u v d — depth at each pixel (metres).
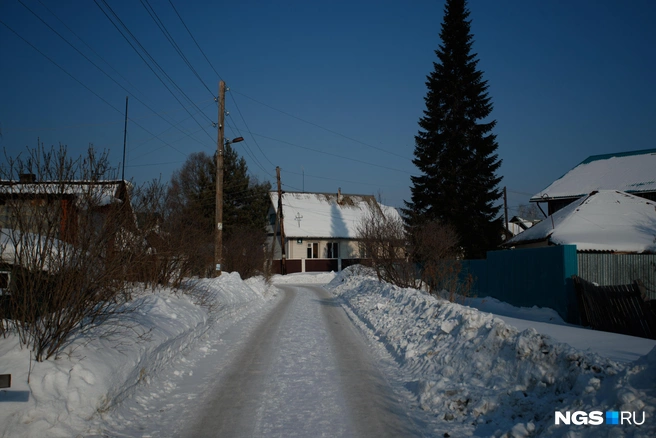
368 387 7.61
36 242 6.33
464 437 5.48
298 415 6.29
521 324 12.30
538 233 21.92
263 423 6.00
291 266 50.22
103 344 6.63
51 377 5.46
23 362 5.53
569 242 18.89
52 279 6.14
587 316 12.59
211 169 44.12
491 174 30.58
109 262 7.10
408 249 19.48
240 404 6.75
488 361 7.02
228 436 5.58
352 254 52.88
